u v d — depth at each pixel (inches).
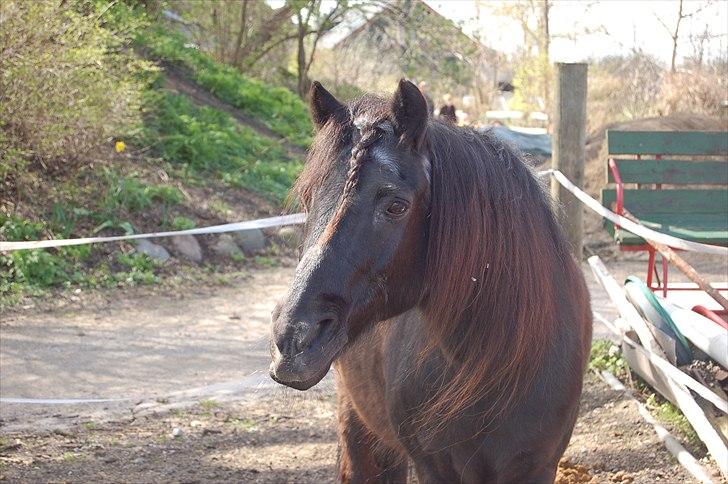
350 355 115.9
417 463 106.3
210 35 741.9
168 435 189.0
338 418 131.0
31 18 329.7
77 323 283.4
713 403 163.9
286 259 404.8
